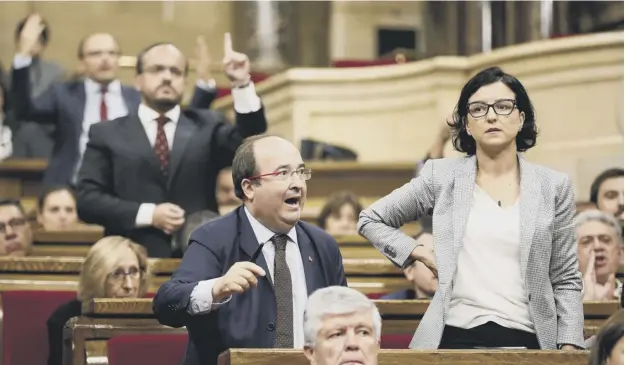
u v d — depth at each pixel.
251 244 9.52
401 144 22.72
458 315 9.15
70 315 12.27
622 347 8.46
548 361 8.68
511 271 9.15
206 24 28.95
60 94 18.58
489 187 9.37
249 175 9.57
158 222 13.55
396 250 9.39
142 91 14.19
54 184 18.28
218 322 9.30
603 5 23.02
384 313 10.99
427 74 22.41
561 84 20.58
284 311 9.39
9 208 15.33
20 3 27.84
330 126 23.19
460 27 25.41
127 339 10.79
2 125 22.41
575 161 20.38
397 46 29.23
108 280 12.25
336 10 29.77
